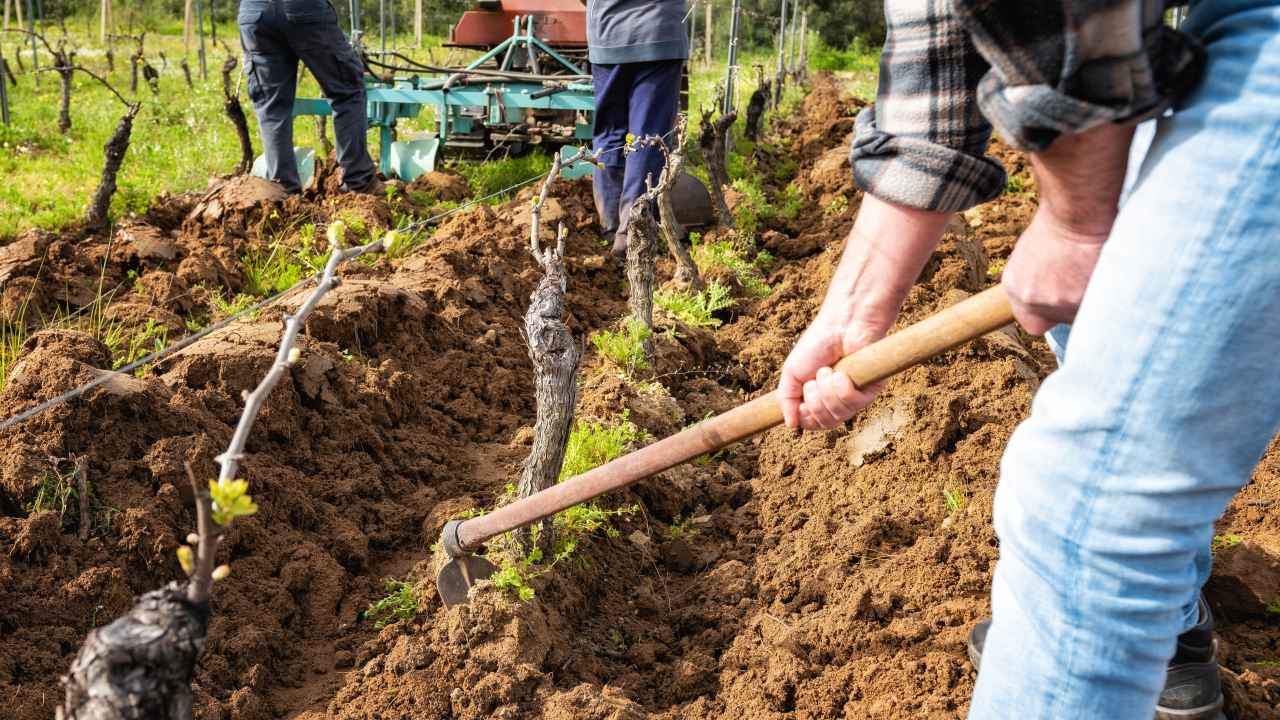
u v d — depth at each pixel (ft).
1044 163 5.21
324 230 21.07
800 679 9.36
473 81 29.71
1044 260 5.57
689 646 10.36
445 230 21.62
